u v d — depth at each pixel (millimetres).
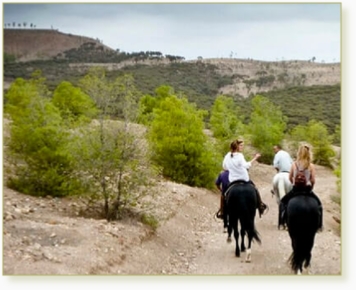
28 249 10742
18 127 15070
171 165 23625
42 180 14984
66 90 17500
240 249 14094
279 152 16609
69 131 15141
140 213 14727
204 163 23703
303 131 40906
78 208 14555
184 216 17766
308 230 11008
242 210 12617
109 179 14242
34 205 14000
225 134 29000
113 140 13961
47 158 15000
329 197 25484
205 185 24047
